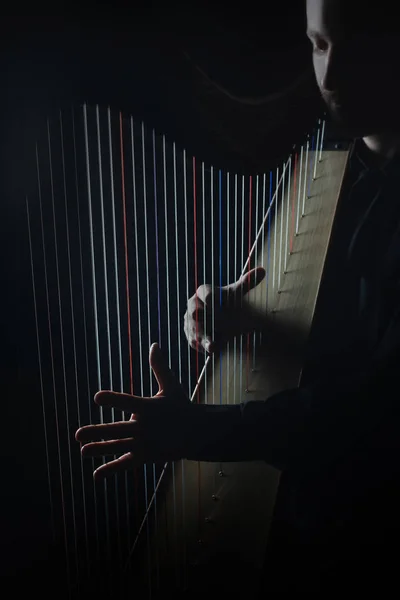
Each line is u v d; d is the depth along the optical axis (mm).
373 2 1349
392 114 1488
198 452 1305
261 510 1556
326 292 1654
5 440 1392
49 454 1488
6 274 1235
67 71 1198
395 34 1364
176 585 1506
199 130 1468
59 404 1482
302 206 1968
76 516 1623
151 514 1638
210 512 1597
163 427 1289
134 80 1320
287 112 1573
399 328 1327
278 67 1506
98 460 1652
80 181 1385
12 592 1519
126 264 1554
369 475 1454
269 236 1908
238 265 1873
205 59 1407
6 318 1266
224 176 1715
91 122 1313
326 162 2008
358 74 1419
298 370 1635
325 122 1755
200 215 1723
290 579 1516
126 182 1456
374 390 1322
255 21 1449
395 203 1510
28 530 1499
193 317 1794
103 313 1579
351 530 1541
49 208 1282
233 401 1617
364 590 1543
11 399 1353
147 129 1397
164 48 1352
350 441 1357
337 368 1591
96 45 1233
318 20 1402
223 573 1508
